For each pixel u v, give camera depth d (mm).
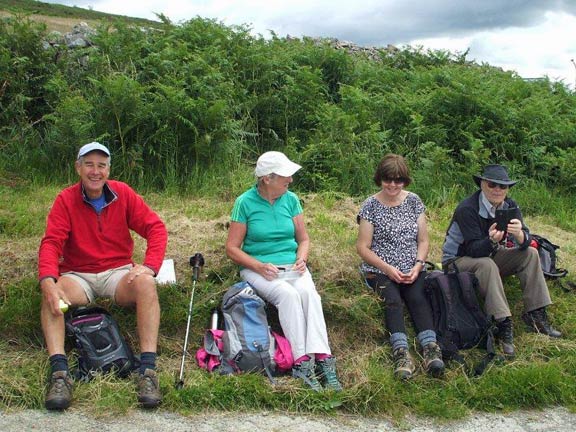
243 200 4930
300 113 8656
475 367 4672
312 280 4992
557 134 8734
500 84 9867
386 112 8844
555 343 4918
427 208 7312
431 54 11859
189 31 9328
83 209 4547
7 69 7938
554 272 5398
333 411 4113
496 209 5098
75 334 4254
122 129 7363
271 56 9344
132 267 4680
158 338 4656
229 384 4168
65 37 9234
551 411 4273
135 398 4008
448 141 8508
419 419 4105
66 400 3867
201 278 5148
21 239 5598
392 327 4746
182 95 7391
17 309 4605
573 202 7922
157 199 6914
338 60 9852
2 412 3830
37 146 7617
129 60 8453
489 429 4031
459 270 5078
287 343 4496
